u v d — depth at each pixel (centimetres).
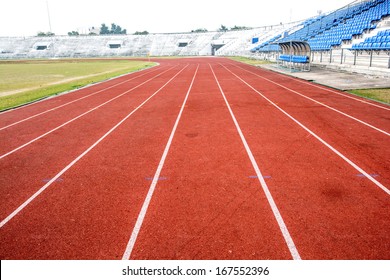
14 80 2305
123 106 1171
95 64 4338
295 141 689
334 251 334
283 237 358
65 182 525
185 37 7888
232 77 2075
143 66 3538
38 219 416
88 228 391
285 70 2356
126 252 344
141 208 432
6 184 527
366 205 417
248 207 423
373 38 1927
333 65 2125
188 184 498
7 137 809
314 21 3772
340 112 939
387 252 330
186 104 1165
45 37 8262
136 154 646
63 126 902
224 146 674
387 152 603
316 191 459
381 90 1250
